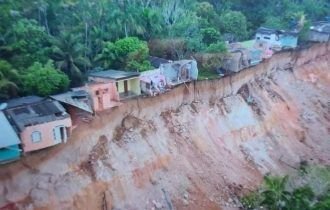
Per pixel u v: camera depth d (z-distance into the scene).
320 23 74.12
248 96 50.31
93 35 44.59
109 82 36.59
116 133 36.31
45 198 30.27
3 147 27.75
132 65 41.75
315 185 39.91
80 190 31.86
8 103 32.00
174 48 48.81
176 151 38.97
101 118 35.19
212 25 60.66
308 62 63.50
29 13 44.94
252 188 39.50
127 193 33.91
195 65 44.53
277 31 62.56
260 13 73.12
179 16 54.75
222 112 45.81
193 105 43.78
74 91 35.00
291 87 57.69
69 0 47.69
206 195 37.03
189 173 38.06
